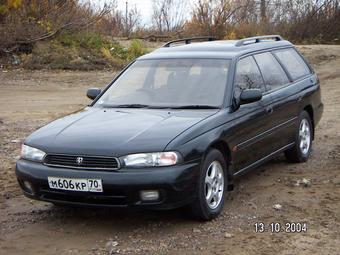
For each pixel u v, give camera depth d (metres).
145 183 5.25
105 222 5.95
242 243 5.30
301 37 32.72
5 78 19.19
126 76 7.13
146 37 30.64
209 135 5.78
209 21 30.30
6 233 5.73
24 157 5.84
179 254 5.09
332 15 33.12
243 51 7.13
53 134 5.86
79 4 25.25
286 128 7.49
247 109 6.55
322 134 10.09
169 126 5.72
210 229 5.65
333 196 6.62
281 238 5.41
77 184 5.40
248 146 6.51
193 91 6.53
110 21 32.22
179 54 7.14
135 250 5.18
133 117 6.08
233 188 6.79
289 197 6.62
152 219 5.97
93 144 5.48
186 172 5.40
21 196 6.93
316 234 5.50
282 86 7.60
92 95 7.12
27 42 22.22
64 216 6.17
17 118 12.50
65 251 5.24
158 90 6.69
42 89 17.25
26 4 23.14
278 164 8.09
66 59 21.62
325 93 15.62
